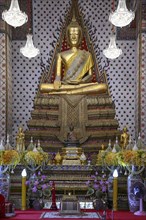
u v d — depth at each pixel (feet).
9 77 48.73
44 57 51.78
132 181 32.37
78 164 40.04
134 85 51.31
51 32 52.16
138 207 31.58
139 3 47.39
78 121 47.09
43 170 37.37
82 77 49.34
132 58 51.62
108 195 33.81
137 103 47.93
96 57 50.98
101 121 46.96
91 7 52.49
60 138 46.39
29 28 49.24
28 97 51.39
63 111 47.32
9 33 49.16
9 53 49.19
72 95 47.75
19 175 35.78
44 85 48.29
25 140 46.44
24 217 27.81
